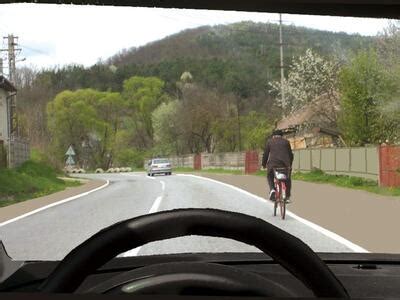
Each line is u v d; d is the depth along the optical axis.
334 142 29.02
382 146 16.12
